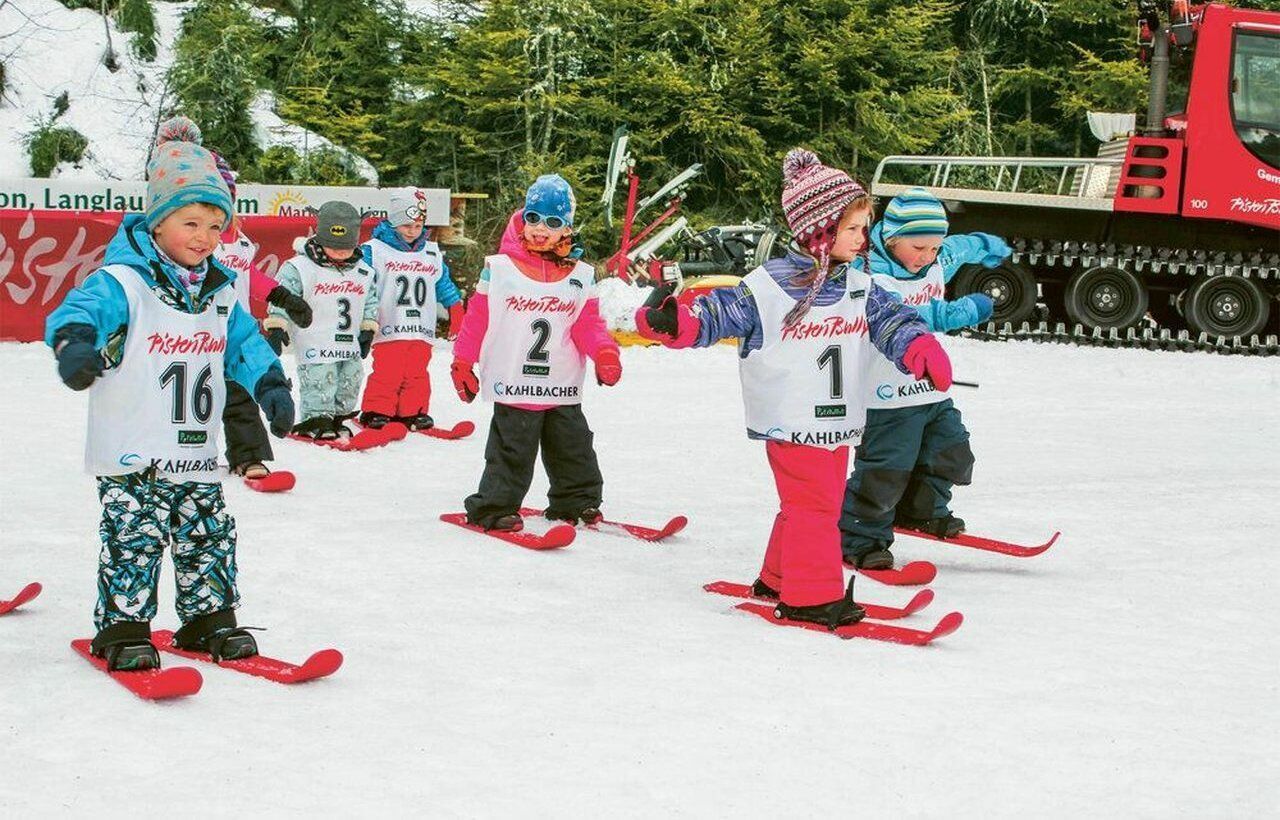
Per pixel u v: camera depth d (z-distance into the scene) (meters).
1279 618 4.93
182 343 4.02
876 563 5.62
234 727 3.50
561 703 3.76
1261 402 12.23
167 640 4.34
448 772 3.20
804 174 4.82
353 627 4.54
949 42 25.50
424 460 8.36
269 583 5.10
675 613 4.88
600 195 22.14
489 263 6.25
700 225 22.33
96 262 13.95
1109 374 14.38
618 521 6.63
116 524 3.99
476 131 22.08
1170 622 4.85
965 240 6.22
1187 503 7.22
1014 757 3.42
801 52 22.75
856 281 4.84
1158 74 17.41
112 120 20.23
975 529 6.57
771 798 3.11
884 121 22.62
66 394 10.64
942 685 4.03
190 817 2.89
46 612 4.64
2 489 6.91
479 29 22.45
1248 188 16.88
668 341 4.69
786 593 4.77
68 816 2.88
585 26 22.61
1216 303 17.16
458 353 6.25
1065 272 17.94
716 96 22.45
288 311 7.24
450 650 4.29
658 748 3.41
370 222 15.32
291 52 22.64
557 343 6.31
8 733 3.42
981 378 13.75
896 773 3.29
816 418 4.74
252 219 14.50
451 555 5.68
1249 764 3.40
